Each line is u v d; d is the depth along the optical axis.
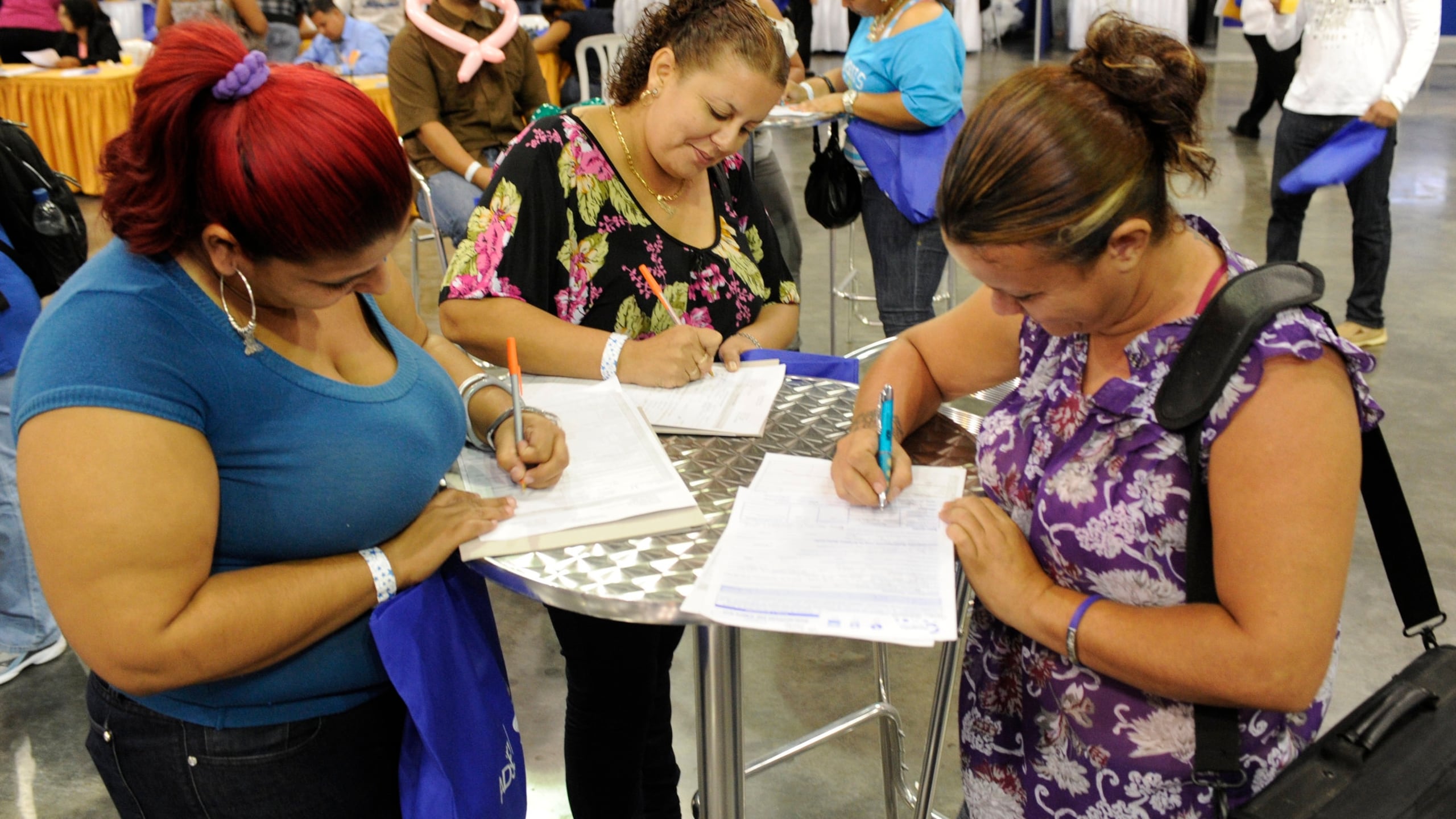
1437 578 2.70
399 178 0.98
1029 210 0.92
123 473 0.93
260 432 1.04
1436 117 7.65
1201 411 0.95
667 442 1.46
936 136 3.12
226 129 0.91
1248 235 5.41
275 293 1.01
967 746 1.26
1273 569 0.92
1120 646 1.01
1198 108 0.95
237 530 1.07
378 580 1.12
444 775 1.15
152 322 0.97
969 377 1.41
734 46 1.53
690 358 1.60
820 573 1.13
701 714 1.35
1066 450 1.08
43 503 0.93
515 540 1.20
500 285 1.63
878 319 4.58
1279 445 0.92
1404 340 4.14
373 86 5.65
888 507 1.27
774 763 1.85
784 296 1.96
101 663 0.96
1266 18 4.46
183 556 0.97
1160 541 1.01
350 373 1.15
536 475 1.30
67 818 2.09
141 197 0.95
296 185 0.91
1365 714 1.06
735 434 1.47
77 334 0.94
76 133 6.11
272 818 1.16
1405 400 3.67
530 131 1.67
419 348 1.31
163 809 1.16
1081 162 0.91
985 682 1.22
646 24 1.67
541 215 1.64
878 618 1.06
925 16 3.06
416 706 1.11
